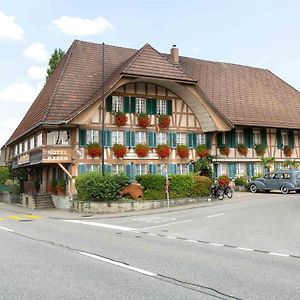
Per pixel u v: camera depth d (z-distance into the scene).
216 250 11.62
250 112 38.28
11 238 14.76
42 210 30.30
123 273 8.77
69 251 11.66
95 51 36.56
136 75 30.30
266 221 17.25
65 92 31.55
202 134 35.53
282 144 40.03
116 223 19.97
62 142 30.80
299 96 44.41
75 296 7.00
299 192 33.78
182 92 34.00
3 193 45.31
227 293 7.16
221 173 36.09
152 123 33.38
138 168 32.44
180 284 7.79
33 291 7.35
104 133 31.11
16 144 44.62
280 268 9.16
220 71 41.69
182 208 25.23
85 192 26.64
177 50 39.81
